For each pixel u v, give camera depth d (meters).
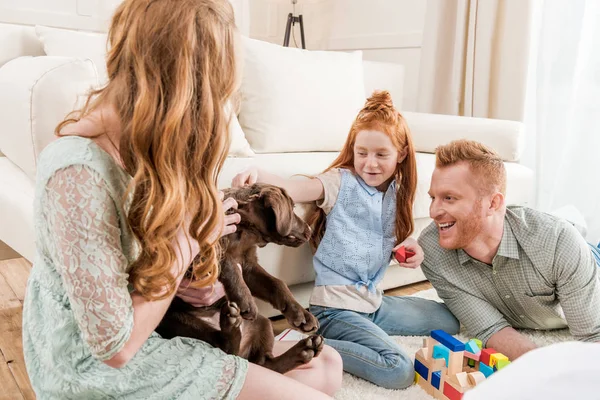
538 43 2.90
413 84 3.80
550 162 2.88
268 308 1.82
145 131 0.82
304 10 4.76
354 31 4.27
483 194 1.58
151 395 0.97
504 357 1.36
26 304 1.05
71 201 0.85
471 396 0.46
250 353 1.28
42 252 0.96
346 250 1.67
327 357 1.36
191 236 0.93
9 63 1.87
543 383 0.45
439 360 1.42
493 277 1.70
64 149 0.87
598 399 0.43
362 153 1.69
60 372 0.94
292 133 2.35
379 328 1.57
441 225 1.66
